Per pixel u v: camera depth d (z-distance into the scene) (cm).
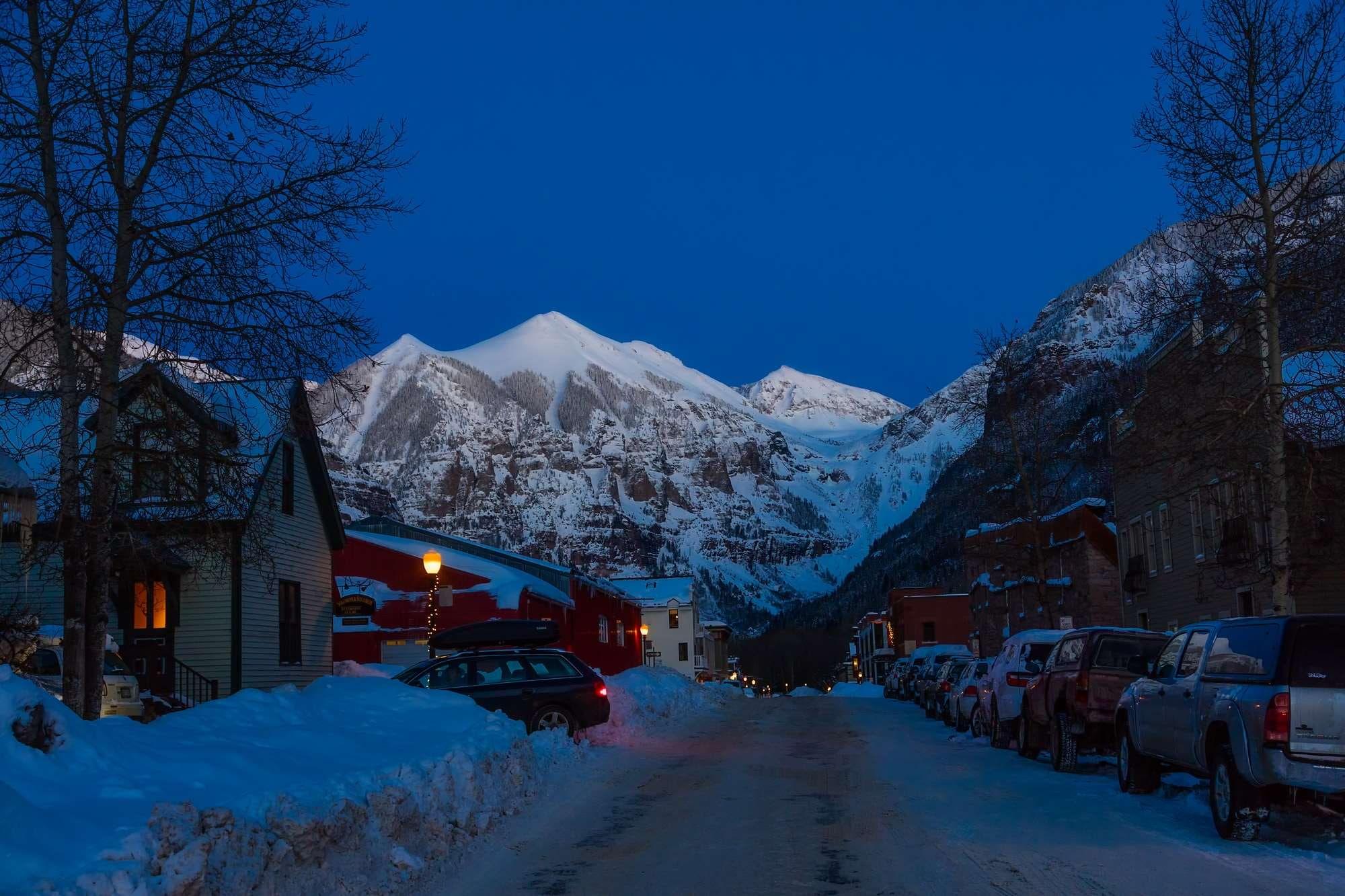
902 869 902
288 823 773
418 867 889
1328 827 1066
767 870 909
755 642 17075
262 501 1611
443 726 1348
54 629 2106
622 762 1714
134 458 1378
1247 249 1875
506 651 2012
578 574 5147
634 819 1171
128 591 2392
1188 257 1959
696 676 10288
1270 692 972
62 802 679
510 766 1293
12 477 1825
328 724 1173
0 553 2053
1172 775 1392
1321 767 948
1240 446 1892
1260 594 2777
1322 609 2544
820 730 2628
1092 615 4247
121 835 625
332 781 905
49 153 1320
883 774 1587
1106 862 919
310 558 2845
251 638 2472
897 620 9138
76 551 1327
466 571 3981
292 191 1349
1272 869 886
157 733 900
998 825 1115
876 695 7156
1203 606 3169
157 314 1326
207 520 1387
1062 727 1606
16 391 1336
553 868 933
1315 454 1880
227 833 703
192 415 1383
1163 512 3472
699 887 855
